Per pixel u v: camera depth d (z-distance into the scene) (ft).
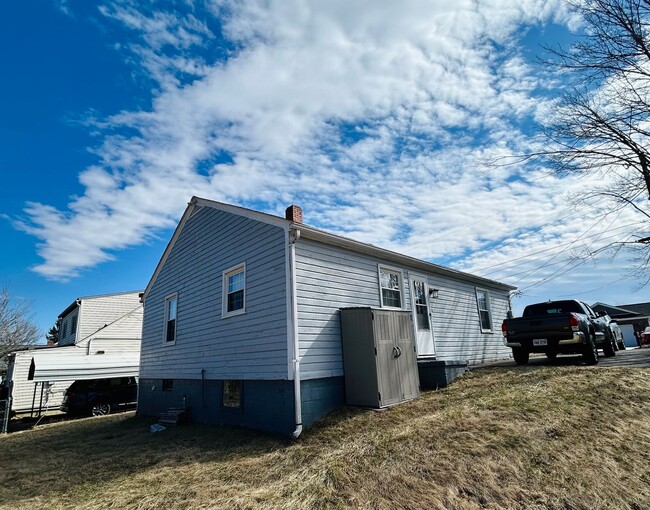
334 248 30.48
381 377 26.53
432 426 20.35
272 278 28.07
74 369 55.83
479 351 47.75
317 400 25.95
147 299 51.39
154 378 45.47
